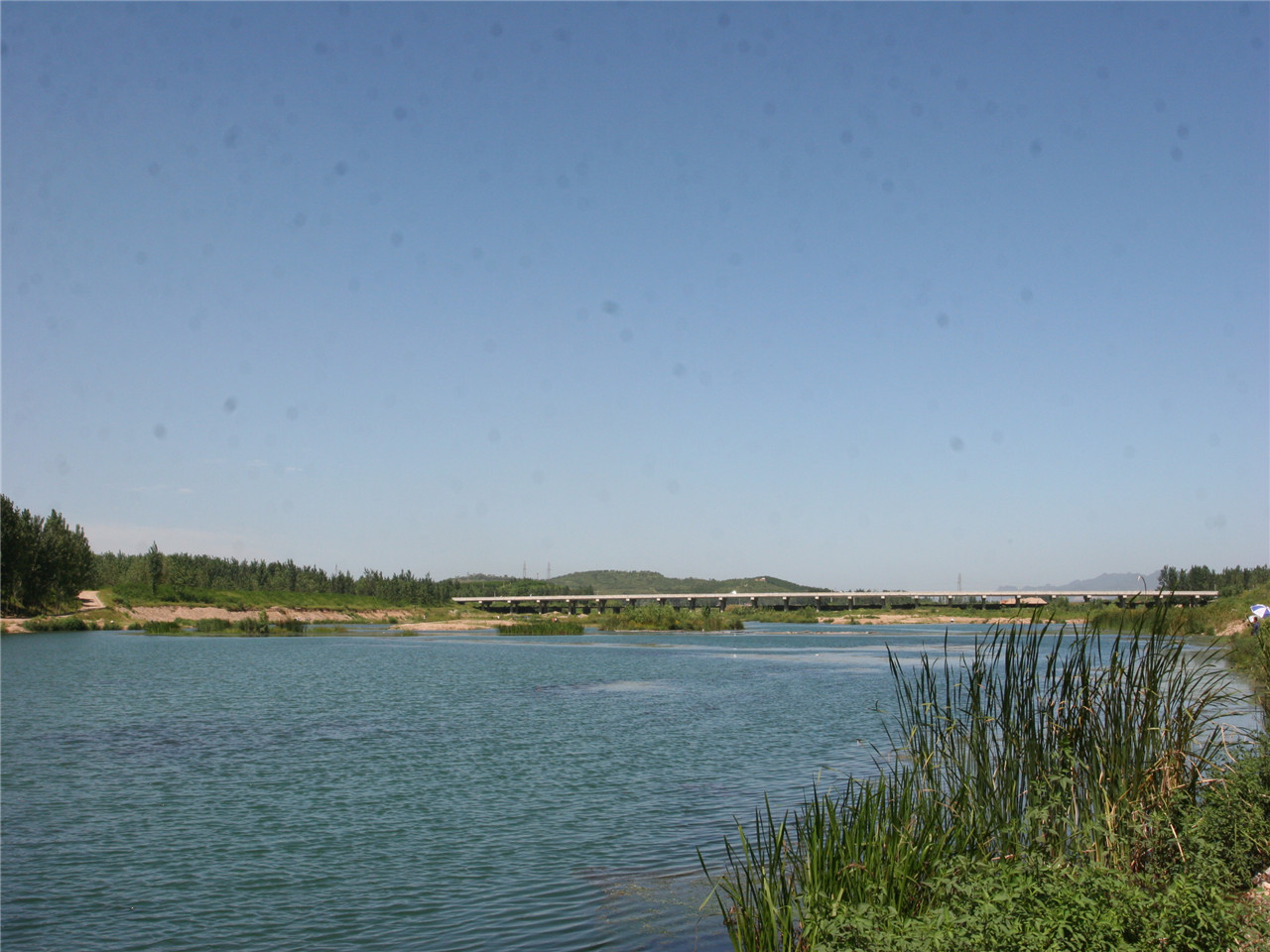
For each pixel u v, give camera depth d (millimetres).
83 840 20719
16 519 124250
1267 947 9148
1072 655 14688
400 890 17125
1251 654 27219
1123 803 13359
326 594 190000
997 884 9836
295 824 22047
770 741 34000
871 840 12266
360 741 34656
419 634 132750
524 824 21828
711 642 112562
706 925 15055
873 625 182250
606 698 49406
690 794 24844
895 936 9102
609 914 15617
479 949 14219
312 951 14227
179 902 16516
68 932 15141
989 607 198875
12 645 96250
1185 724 14547
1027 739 14164
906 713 40469
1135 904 9203
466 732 36906
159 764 30078
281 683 57844
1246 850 12758
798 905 11164
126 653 85688
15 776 27969
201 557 194750
